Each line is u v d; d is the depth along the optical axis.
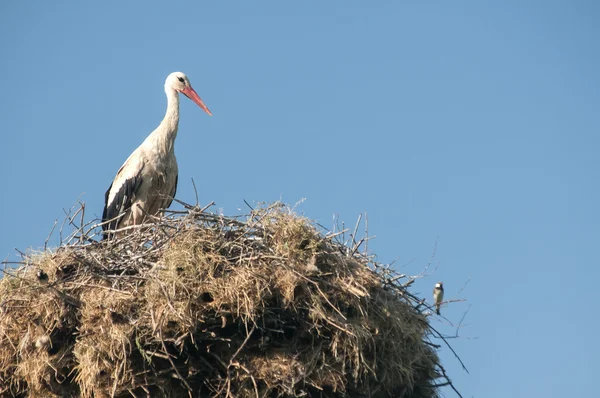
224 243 12.91
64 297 12.66
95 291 12.75
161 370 12.20
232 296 12.29
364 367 12.66
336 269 12.92
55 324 12.61
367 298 12.84
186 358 12.41
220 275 12.62
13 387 12.90
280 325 12.51
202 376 12.45
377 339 12.92
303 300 12.55
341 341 12.52
